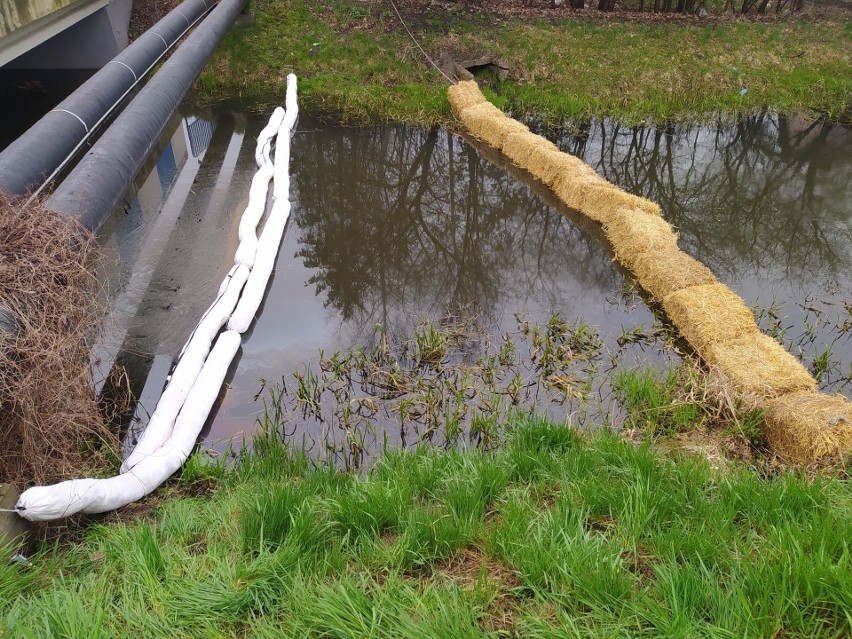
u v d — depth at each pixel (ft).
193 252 27.63
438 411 19.48
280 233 29.32
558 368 21.25
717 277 27.37
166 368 21.07
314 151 38.88
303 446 16.92
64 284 15.55
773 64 49.39
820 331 23.49
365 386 20.90
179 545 12.42
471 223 32.37
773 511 12.59
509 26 51.37
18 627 9.57
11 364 13.15
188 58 35.04
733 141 41.70
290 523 12.57
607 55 49.06
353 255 29.37
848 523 11.48
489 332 23.71
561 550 11.28
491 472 14.48
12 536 12.74
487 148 39.93
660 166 38.42
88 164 21.56
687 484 13.85
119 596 11.04
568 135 41.83
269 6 51.24
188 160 36.27
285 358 22.45
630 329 23.72
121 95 29.37
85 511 14.05
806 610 9.63
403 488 13.98
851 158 39.50
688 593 10.04
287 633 10.03
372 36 49.55
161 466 16.07
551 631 9.57
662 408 18.56
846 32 52.90
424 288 27.04
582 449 15.69
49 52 46.57
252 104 44.01
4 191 16.74
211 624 10.27
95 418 16.47
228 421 19.39
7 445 14.08
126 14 49.32
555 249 30.07
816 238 30.81
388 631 9.69
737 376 19.36
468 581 11.41
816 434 16.43
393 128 41.93
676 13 54.90
